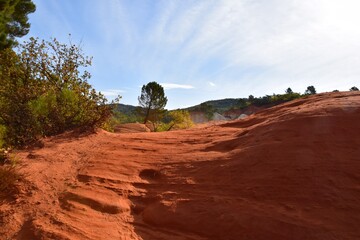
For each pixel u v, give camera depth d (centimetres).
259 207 333
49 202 417
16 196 421
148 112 3219
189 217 351
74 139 740
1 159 527
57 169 529
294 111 514
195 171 456
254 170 400
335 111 452
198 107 7394
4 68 972
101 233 348
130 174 500
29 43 1009
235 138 541
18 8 1530
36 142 705
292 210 316
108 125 955
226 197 367
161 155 562
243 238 303
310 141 408
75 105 843
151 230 356
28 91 863
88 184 468
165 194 413
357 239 267
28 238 336
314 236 279
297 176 358
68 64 1038
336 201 311
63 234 340
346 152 370
